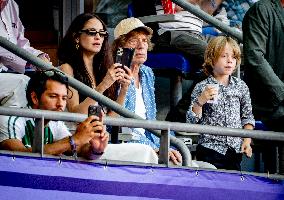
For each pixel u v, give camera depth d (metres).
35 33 19.03
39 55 16.19
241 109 14.91
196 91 14.78
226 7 18.70
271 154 14.64
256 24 14.14
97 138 11.93
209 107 14.70
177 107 15.06
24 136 12.29
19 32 16.20
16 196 11.59
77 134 11.90
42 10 19.03
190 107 14.56
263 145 15.02
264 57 14.18
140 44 15.26
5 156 11.60
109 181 12.15
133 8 18.03
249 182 13.08
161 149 12.71
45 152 11.87
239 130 13.14
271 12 14.20
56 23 19.03
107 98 13.29
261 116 14.09
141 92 15.28
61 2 19.00
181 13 17.80
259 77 13.92
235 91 14.80
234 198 12.96
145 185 12.38
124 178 12.24
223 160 14.56
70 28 14.45
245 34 14.23
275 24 14.19
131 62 13.98
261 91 14.02
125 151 12.84
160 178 12.49
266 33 14.16
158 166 12.51
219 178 12.89
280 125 13.96
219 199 12.86
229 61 14.79
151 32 15.42
